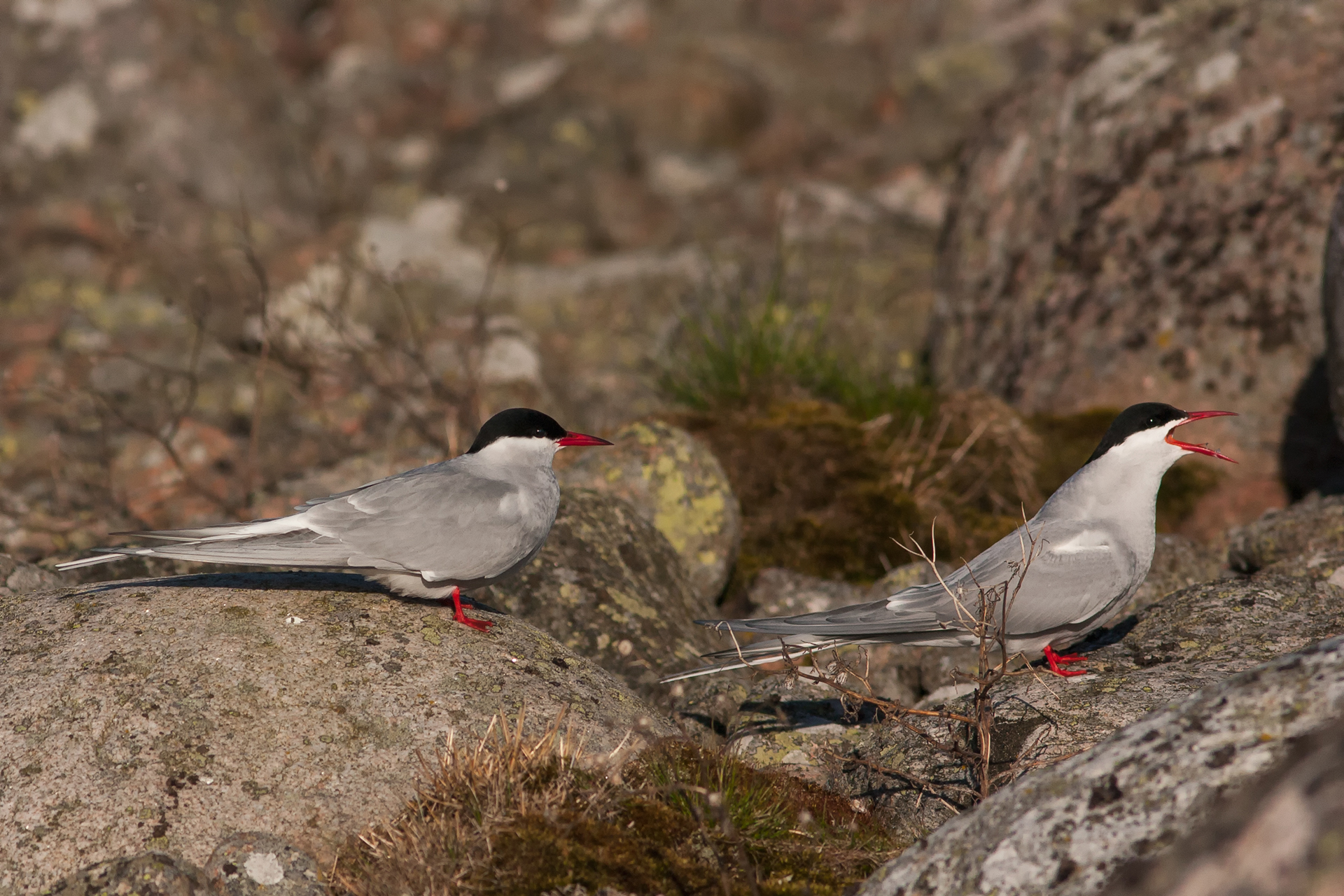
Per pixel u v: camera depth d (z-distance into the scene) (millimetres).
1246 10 12789
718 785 5891
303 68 28219
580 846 5285
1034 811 4289
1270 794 3344
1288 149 11945
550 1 31375
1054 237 13367
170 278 18609
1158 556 8938
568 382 16000
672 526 9836
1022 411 12805
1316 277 11359
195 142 20641
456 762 5551
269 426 14531
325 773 5574
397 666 6129
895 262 17688
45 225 19281
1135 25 13875
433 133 24922
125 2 20906
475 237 21453
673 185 23250
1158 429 6789
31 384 14844
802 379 13180
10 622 6316
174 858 4938
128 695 5715
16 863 5137
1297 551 8609
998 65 24203
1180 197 12477
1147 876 3592
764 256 18438
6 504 11523
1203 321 11836
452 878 5098
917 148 23672
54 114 20000
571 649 7340
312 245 19188
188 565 8586
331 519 6355
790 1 29812
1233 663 6461
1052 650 6934
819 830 5828
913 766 6117
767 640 6570
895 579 9438
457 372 14695
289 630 6258
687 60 26000
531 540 6793
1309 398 11219
